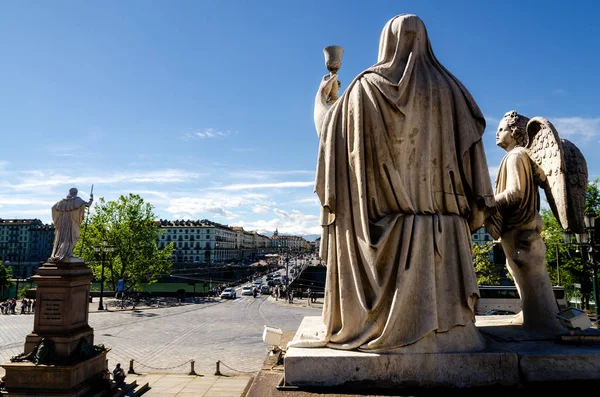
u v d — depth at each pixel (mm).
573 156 4109
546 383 2984
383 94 3396
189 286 70500
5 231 125938
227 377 13445
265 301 43125
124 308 35750
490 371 3002
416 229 3260
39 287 10438
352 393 2875
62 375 9641
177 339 21531
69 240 10867
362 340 3123
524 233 4207
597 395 2809
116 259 42000
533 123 4262
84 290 11180
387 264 3242
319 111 3928
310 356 3023
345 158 3465
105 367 11344
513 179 4215
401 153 3406
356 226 3330
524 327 4203
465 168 3537
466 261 3340
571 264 21500
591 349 3297
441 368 2982
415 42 3654
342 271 3318
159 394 11398
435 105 3539
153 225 44000
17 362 9828
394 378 2969
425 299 3139
